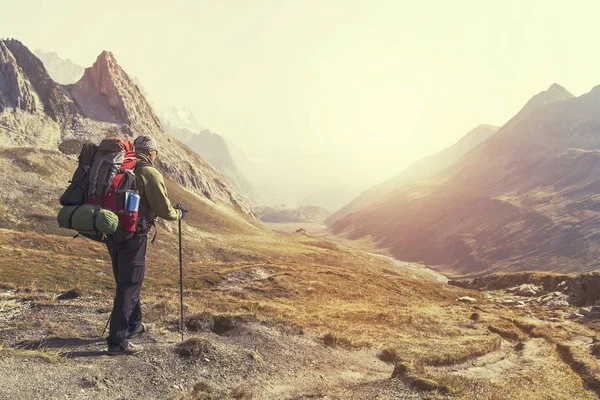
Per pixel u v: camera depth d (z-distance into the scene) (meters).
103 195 5.11
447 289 43.97
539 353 13.30
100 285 19.02
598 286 31.17
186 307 10.12
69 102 186.25
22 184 111.88
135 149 5.82
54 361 5.23
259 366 6.80
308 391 6.24
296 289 23.91
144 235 5.75
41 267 21.41
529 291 40.00
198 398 5.20
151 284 20.08
